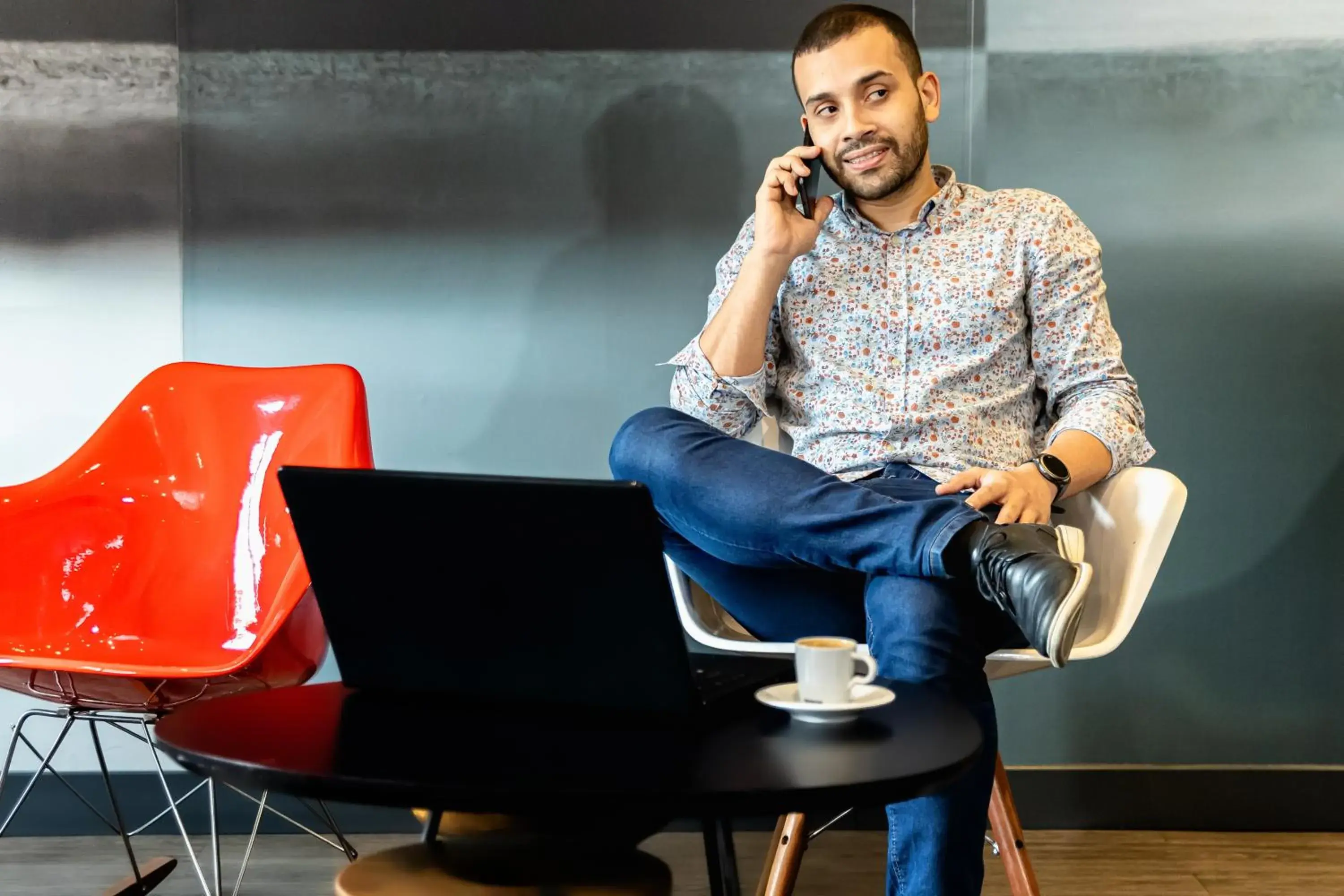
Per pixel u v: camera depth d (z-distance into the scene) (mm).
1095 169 2566
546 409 2646
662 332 2633
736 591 1813
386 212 2641
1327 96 2541
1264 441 2555
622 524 1110
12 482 2643
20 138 2646
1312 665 2547
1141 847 2447
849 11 1979
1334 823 2533
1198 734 2562
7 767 1997
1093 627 1758
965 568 1425
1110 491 1791
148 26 2645
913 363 1940
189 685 1909
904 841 1404
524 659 1202
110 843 2531
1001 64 2570
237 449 2271
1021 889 1887
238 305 2648
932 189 2041
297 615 1957
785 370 2062
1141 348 2566
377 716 1191
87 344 2646
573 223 2635
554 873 1107
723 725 1142
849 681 1146
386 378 2650
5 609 2121
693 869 2334
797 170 1924
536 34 2627
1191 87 2555
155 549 2252
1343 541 2543
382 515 1198
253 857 2436
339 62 2641
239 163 2643
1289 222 2549
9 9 2645
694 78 2615
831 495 1528
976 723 1139
